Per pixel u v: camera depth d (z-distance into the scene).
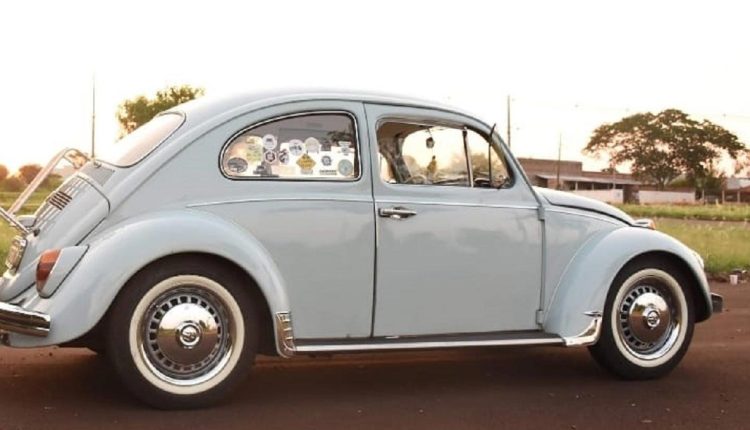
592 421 5.13
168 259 4.99
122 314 4.90
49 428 4.70
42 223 5.34
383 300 5.55
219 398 5.13
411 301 5.62
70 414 4.98
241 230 5.20
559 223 6.07
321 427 4.87
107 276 4.82
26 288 5.15
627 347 6.19
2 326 4.91
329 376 6.23
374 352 5.42
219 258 5.09
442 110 5.85
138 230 4.92
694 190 96.38
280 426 4.87
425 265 5.64
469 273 5.77
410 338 5.60
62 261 4.88
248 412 5.14
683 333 6.32
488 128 5.94
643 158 96.81
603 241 6.11
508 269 5.89
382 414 5.20
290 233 5.31
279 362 6.65
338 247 5.42
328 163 5.50
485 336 5.79
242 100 5.47
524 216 5.96
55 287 4.87
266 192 5.31
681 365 6.80
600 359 6.21
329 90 5.64
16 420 4.85
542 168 83.94
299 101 5.50
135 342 4.93
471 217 5.78
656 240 6.20
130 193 5.10
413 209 5.62
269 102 5.45
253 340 5.20
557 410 5.38
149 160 5.18
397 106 5.73
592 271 6.01
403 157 5.70
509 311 5.92
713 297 6.48
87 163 5.67
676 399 5.71
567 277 6.06
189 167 5.21
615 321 6.14
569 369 6.62
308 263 5.35
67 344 5.26
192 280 5.04
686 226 25.22
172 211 5.11
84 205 5.13
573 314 5.94
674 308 6.33
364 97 5.66
